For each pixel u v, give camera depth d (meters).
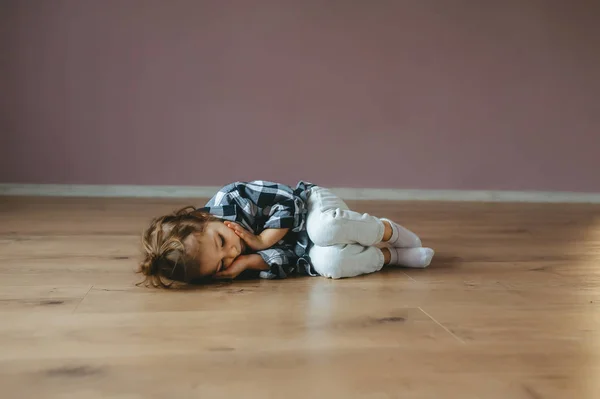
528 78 4.14
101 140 3.73
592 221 2.91
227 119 3.84
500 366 0.85
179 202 3.38
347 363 0.85
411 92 4.02
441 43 4.02
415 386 0.77
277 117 3.89
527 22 4.10
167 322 1.05
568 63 4.16
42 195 3.65
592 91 4.21
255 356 0.88
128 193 3.77
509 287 1.37
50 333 0.98
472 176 4.14
